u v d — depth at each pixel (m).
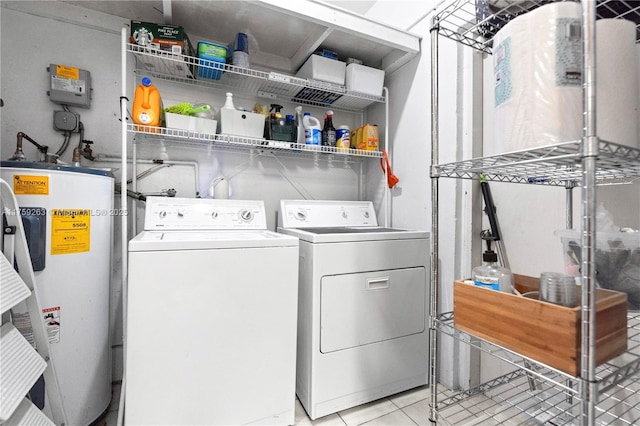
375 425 1.41
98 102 1.76
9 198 1.07
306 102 2.33
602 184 1.14
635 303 0.89
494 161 0.94
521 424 1.35
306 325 1.48
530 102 0.79
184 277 1.20
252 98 2.16
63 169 1.30
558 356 0.74
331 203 2.16
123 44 1.48
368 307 1.54
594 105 0.67
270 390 1.35
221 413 1.26
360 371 1.52
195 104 2.00
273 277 1.36
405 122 2.08
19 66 1.60
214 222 1.71
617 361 1.08
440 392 1.65
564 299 0.78
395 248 1.62
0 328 0.98
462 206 1.68
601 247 0.92
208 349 1.24
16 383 0.88
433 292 1.20
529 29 0.80
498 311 0.90
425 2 1.89
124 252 1.47
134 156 1.80
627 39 0.78
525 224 1.49
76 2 1.68
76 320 1.34
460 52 1.69
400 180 2.12
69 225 1.31
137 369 1.15
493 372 1.58
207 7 1.68
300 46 2.09
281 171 2.26
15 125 1.59
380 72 2.10
